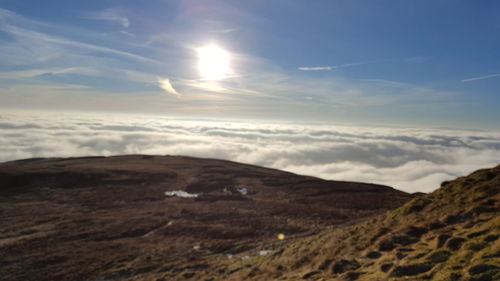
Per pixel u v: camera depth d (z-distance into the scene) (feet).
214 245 115.55
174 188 251.19
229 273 78.38
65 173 264.11
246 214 169.17
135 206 192.13
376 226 73.97
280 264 71.87
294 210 175.32
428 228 59.11
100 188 236.43
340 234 78.54
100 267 95.45
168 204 198.49
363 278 44.86
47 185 236.84
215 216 165.78
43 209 178.91
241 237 128.57
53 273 92.07
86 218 159.22
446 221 60.59
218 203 200.03
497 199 62.03
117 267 95.09
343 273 48.91
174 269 88.02
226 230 137.69
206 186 258.37
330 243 73.61
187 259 98.07
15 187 227.20
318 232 129.39
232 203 199.00
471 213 59.82
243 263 85.51
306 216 160.97
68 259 103.45
